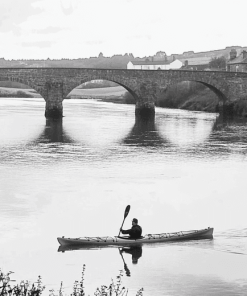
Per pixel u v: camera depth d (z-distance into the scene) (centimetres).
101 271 2898
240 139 8350
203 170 5859
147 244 3341
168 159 6506
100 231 3631
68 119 11419
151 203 4416
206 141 8088
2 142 7688
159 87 12494
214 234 3556
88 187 4944
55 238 3472
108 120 11325
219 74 12938
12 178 5281
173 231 3628
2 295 2194
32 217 3950
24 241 3406
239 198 4638
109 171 5709
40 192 4725
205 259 3058
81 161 6272
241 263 3012
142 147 7450
